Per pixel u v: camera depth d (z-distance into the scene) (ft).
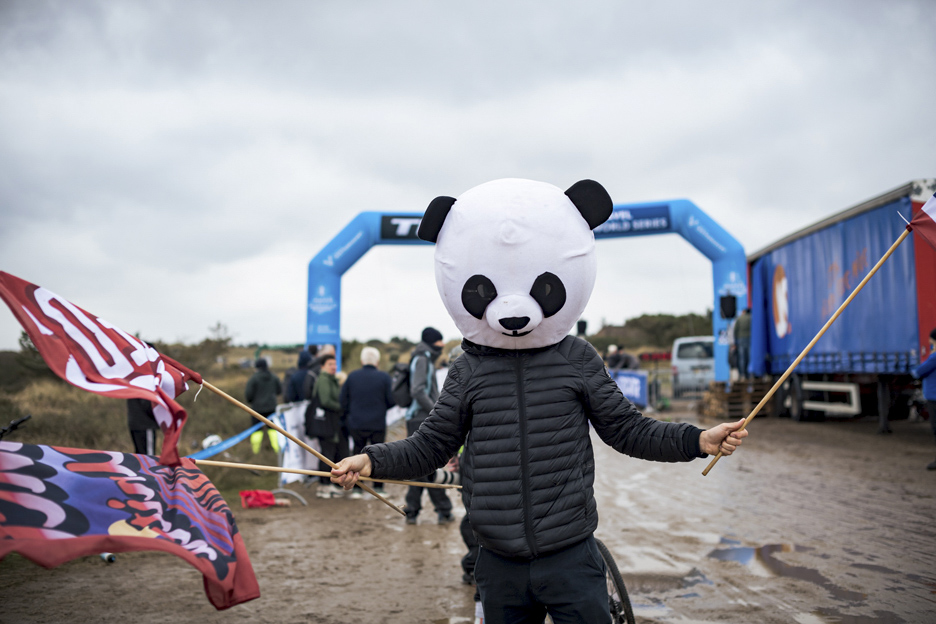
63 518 6.61
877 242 39.37
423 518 24.56
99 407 48.42
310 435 28.55
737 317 57.72
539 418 8.02
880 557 17.19
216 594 7.13
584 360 8.40
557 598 7.85
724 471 31.76
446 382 8.62
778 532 19.94
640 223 60.03
